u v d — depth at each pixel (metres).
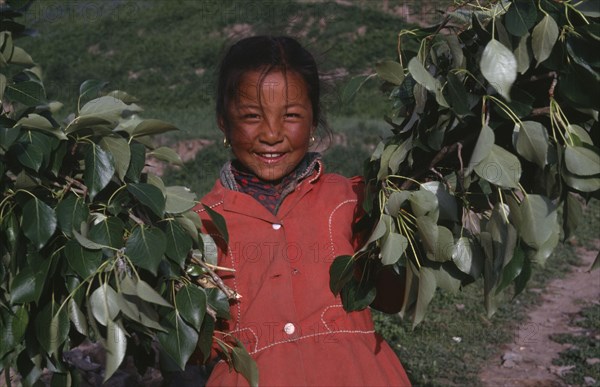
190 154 13.88
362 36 24.94
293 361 2.03
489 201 2.04
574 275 7.96
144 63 25.98
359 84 2.12
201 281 2.09
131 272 1.96
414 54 2.16
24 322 2.04
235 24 27.72
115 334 1.90
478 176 2.00
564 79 1.85
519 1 1.83
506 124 1.97
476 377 5.31
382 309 2.32
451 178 2.06
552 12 1.85
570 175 1.83
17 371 2.16
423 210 1.95
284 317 2.06
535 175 1.97
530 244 1.86
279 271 2.09
